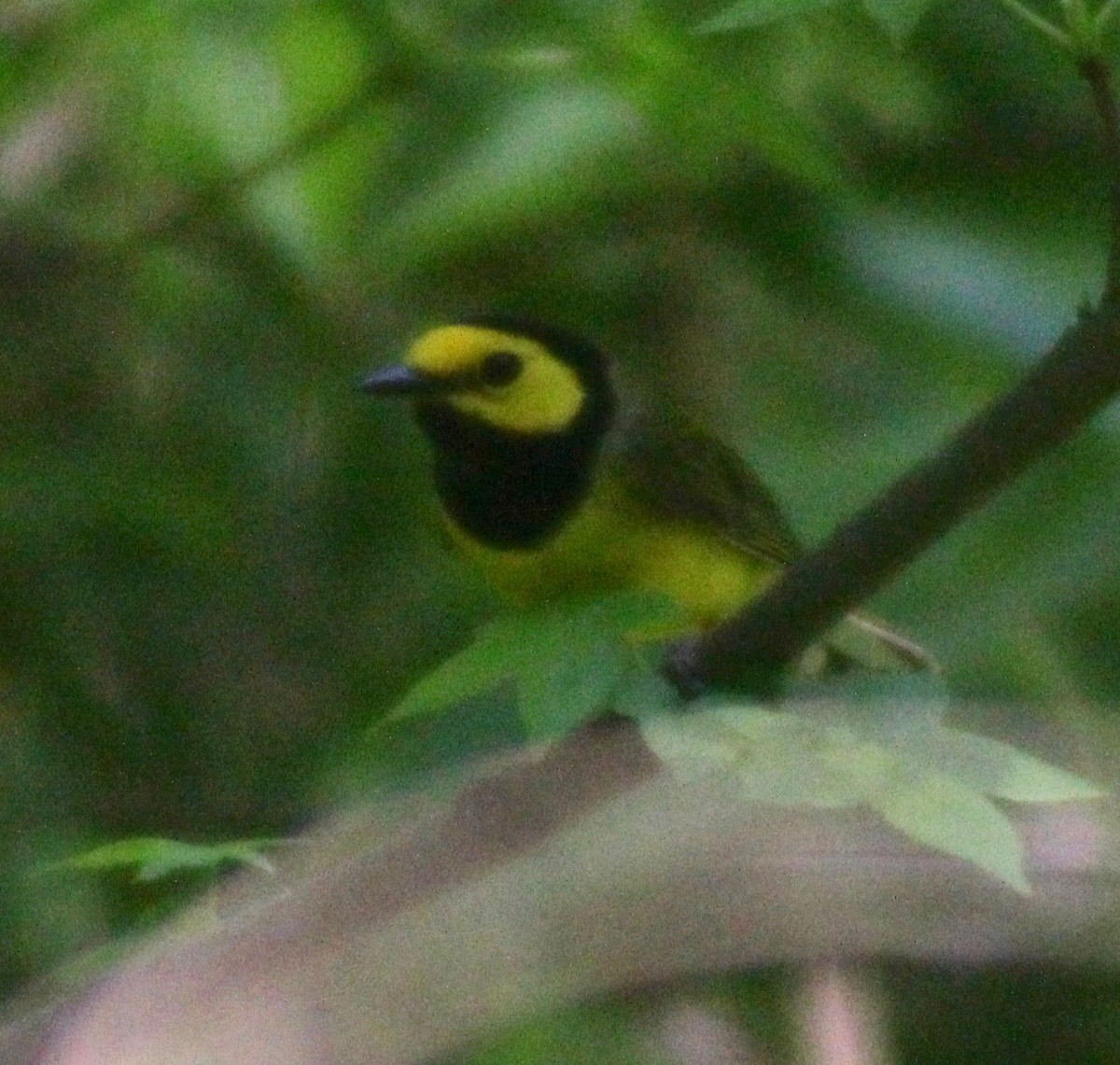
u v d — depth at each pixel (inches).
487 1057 124.7
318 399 129.4
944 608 126.7
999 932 123.5
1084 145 129.0
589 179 128.3
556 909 123.4
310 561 129.4
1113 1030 126.7
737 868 123.4
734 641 122.6
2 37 127.4
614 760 122.9
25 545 128.7
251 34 127.6
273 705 129.0
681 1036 124.8
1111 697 126.6
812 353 129.0
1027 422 122.4
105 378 129.3
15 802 128.6
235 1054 122.9
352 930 123.0
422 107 128.2
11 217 128.8
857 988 123.5
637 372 129.3
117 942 123.3
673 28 126.3
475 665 122.0
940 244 128.3
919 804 121.4
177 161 128.6
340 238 128.6
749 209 129.0
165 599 129.3
